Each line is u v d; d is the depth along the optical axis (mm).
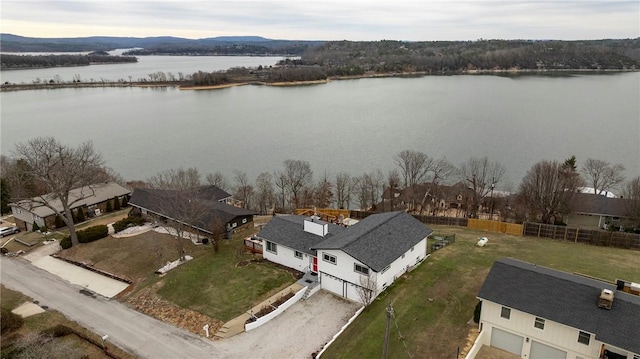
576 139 116062
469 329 30688
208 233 50312
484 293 28906
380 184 80438
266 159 105000
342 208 74000
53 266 45594
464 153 104438
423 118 149000
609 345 24375
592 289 27328
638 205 55625
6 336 32125
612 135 119750
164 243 49000
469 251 44125
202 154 111250
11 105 192500
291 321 33625
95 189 64250
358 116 157000
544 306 27031
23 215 58875
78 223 57406
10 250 50188
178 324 34156
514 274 29688
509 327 28312
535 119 142750
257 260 43906
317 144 117438
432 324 31453
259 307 35344
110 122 153250
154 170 99125
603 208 59531
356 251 35094
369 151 108562
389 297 35375
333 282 37281
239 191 75812
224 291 38250
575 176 62031
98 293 39750
